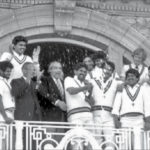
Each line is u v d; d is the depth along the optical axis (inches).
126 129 636.1
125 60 758.5
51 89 661.9
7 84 636.1
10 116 631.2
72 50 770.8
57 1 734.5
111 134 645.3
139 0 757.9
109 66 667.4
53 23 741.9
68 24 743.7
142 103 653.3
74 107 647.8
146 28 756.0
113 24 750.5
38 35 746.2
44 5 740.0
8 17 733.9
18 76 660.7
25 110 639.8
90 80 665.6
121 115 650.8
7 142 616.1
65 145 620.7
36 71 690.2
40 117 647.8
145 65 750.5
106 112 657.0
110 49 753.0
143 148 638.5
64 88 660.1
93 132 649.6
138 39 752.3
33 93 648.4
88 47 759.1
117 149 629.3
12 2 738.2
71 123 627.2
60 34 746.2
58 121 658.8
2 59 662.5
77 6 745.6
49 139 622.2
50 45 764.6
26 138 622.8
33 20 739.4
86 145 627.8
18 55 668.1
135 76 655.8
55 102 656.4
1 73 639.1
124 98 652.1
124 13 754.8
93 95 660.7
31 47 759.7
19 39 667.4
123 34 752.3
